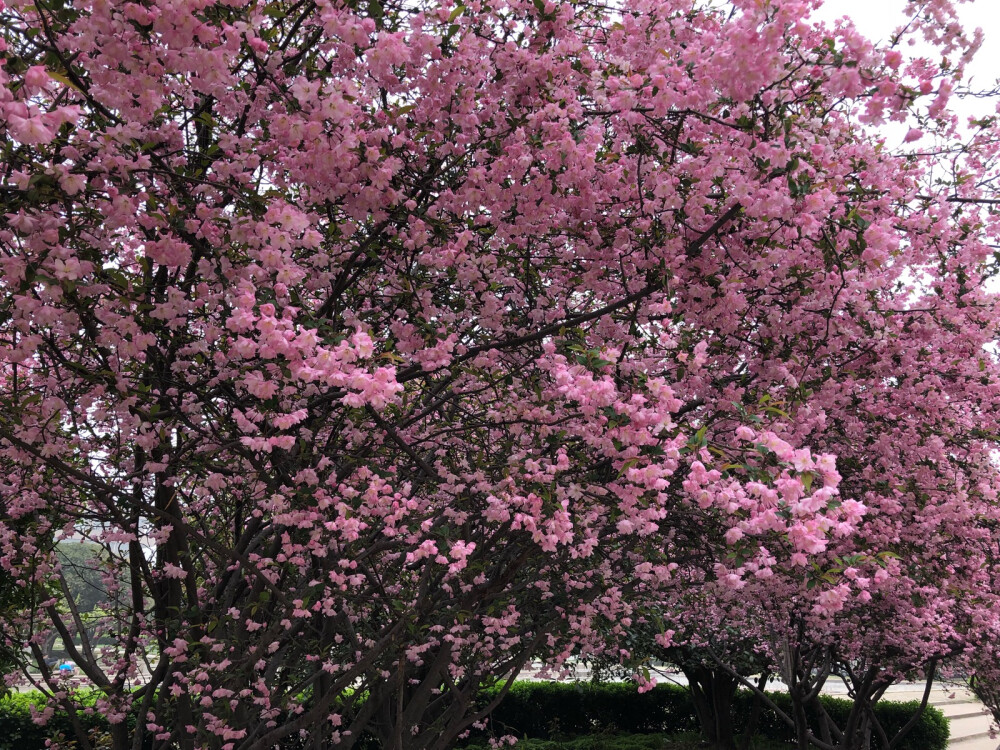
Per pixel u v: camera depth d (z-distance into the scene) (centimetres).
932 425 481
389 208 353
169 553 466
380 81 347
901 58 284
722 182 340
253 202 291
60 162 275
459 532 445
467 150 372
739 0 281
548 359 353
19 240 279
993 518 541
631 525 324
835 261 340
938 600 657
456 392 409
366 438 407
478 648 546
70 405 378
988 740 1758
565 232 407
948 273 471
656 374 402
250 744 476
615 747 1310
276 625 452
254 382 285
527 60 344
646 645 1031
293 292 321
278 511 366
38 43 256
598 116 373
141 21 237
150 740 613
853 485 507
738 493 281
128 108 261
